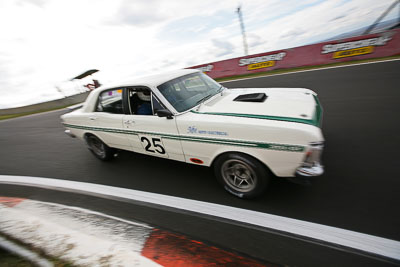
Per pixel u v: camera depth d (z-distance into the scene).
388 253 1.57
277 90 2.90
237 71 12.28
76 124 3.57
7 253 1.80
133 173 3.21
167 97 2.52
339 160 2.86
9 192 3.17
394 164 2.59
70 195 2.86
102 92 3.12
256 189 2.19
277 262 1.60
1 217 2.19
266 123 1.96
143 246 1.75
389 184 2.29
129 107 2.83
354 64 8.73
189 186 2.70
